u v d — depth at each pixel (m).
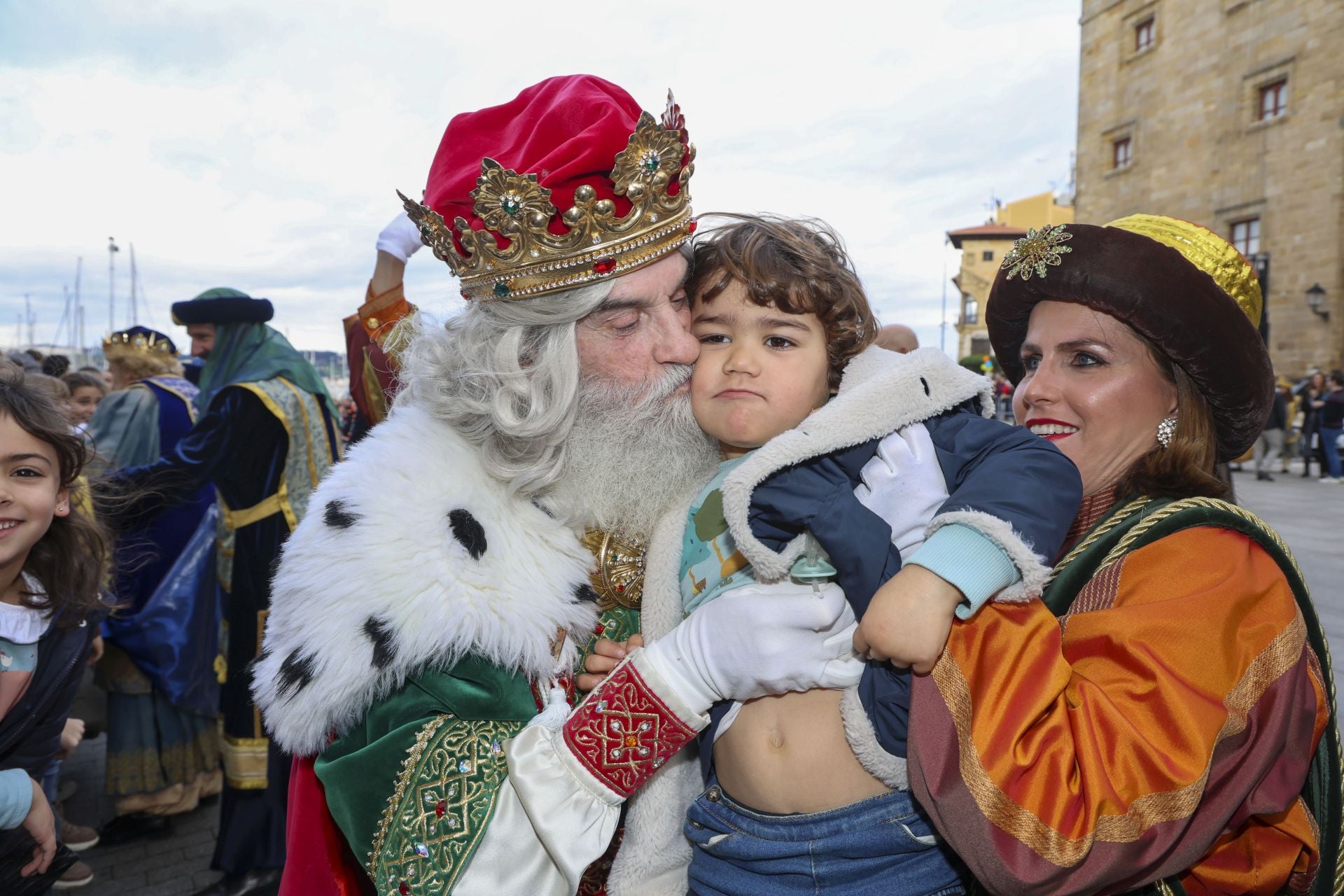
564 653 1.06
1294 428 14.14
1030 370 1.19
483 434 1.07
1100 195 24.27
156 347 4.12
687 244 1.16
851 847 0.92
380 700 0.95
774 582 0.97
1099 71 24.08
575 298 1.05
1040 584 0.83
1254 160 19.64
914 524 0.92
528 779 0.90
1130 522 1.01
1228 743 0.83
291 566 0.99
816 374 1.08
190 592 3.04
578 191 1.03
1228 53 20.12
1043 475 0.89
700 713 0.94
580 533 1.15
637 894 1.07
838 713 0.96
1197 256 1.02
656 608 1.11
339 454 2.99
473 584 0.95
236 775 2.65
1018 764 0.79
